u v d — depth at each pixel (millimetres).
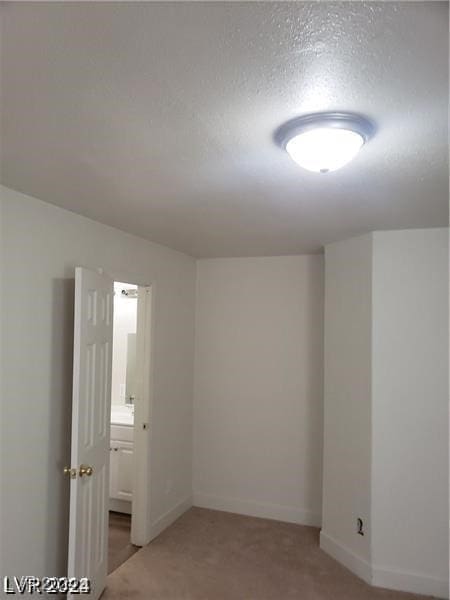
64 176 1948
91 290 2553
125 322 4508
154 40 1010
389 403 2975
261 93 1225
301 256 4027
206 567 3109
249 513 4043
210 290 4316
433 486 2861
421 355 2924
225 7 899
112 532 3654
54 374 2438
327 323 3512
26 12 921
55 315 2447
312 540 3547
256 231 3076
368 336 3068
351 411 3209
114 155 1694
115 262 3031
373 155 1657
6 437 2119
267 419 4051
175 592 2801
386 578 2908
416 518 2883
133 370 4480
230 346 4219
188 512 4074
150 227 2982
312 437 3895
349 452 3207
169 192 2162
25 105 1317
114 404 4492
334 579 2986
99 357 2721
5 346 2115
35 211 2301
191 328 4258
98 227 2846
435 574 2826
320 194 2172
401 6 889
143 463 3451
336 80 1154
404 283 2979
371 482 2980
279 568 3115
